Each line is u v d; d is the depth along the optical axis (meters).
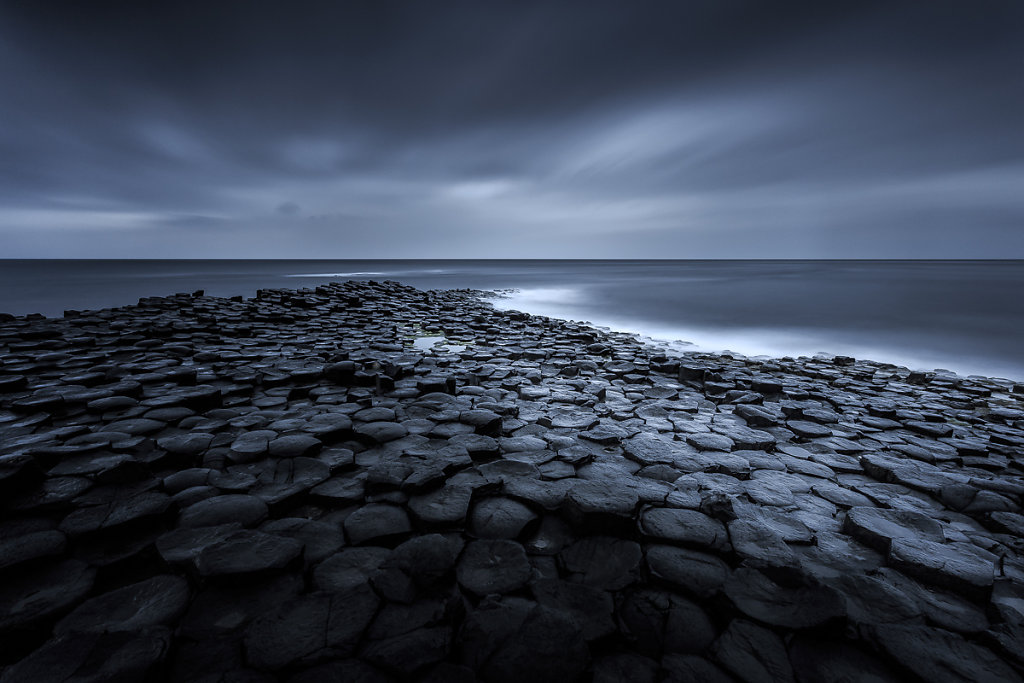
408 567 2.75
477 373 8.73
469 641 2.30
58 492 3.45
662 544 3.19
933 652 2.37
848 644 2.46
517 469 4.28
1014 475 5.16
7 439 4.49
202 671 2.14
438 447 4.75
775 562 2.85
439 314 19.30
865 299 32.94
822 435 6.17
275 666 2.13
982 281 52.56
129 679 2.00
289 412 5.76
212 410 5.73
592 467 4.49
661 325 22.34
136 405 5.58
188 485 3.77
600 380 9.15
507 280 59.16
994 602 2.84
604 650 2.39
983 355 16.06
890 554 3.20
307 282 48.59
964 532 3.79
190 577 2.76
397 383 7.48
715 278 61.62
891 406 8.11
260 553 2.80
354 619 2.41
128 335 10.52
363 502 3.71
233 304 17.20
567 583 2.76
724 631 2.44
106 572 2.81
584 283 52.81
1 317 12.45
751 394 7.70
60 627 2.39
